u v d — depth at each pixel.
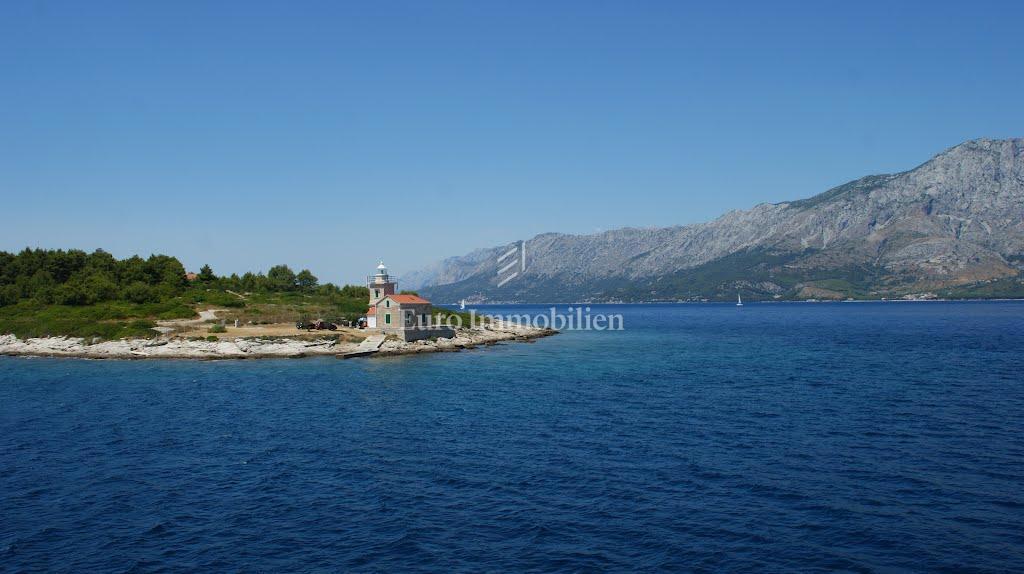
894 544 28.47
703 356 104.75
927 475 37.41
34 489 36.75
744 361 95.81
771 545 28.59
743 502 33.66
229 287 155.25
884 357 97.44
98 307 121.75
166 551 28.75
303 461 41.97
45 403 62.50
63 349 104.56
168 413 57.50
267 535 30.36
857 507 32.69
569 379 77.94
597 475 38.31
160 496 35.56
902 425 49.66
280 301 138.88
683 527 30.62
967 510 32.09
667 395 64.88
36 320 116.12
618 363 95.38
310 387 72.56
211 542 29.62
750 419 52.66
